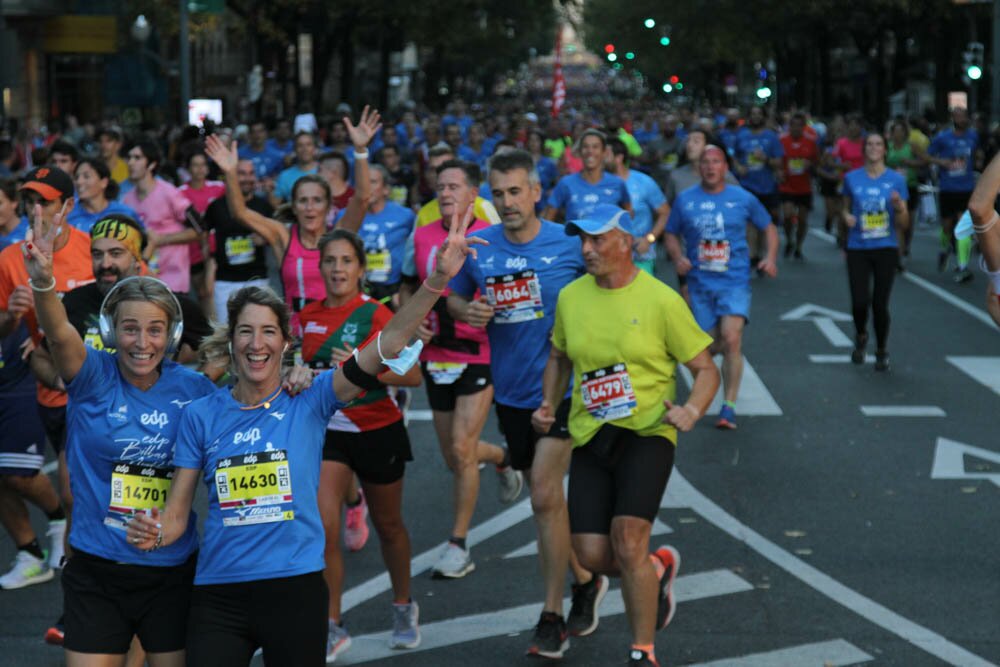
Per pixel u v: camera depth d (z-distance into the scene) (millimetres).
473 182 10297
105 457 6336
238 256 15742
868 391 16484
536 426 8242
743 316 14641
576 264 8961
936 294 24156
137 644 6832
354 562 10391
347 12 59219
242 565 6066
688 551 10547
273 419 6141
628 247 7816
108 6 56094
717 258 14656
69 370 6332
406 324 6109
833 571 10023
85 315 8484
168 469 6383
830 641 8633
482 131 31906
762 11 72500
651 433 7855
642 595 7629
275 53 64188
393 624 8977
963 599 9398
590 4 140500
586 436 7898
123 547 6297
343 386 6160
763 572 10023
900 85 67438
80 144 38125
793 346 19484
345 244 8695
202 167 18094
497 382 9148
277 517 6090
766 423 14891
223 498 6094
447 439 10406
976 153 30125
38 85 57938
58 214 6285
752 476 12734
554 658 8336
